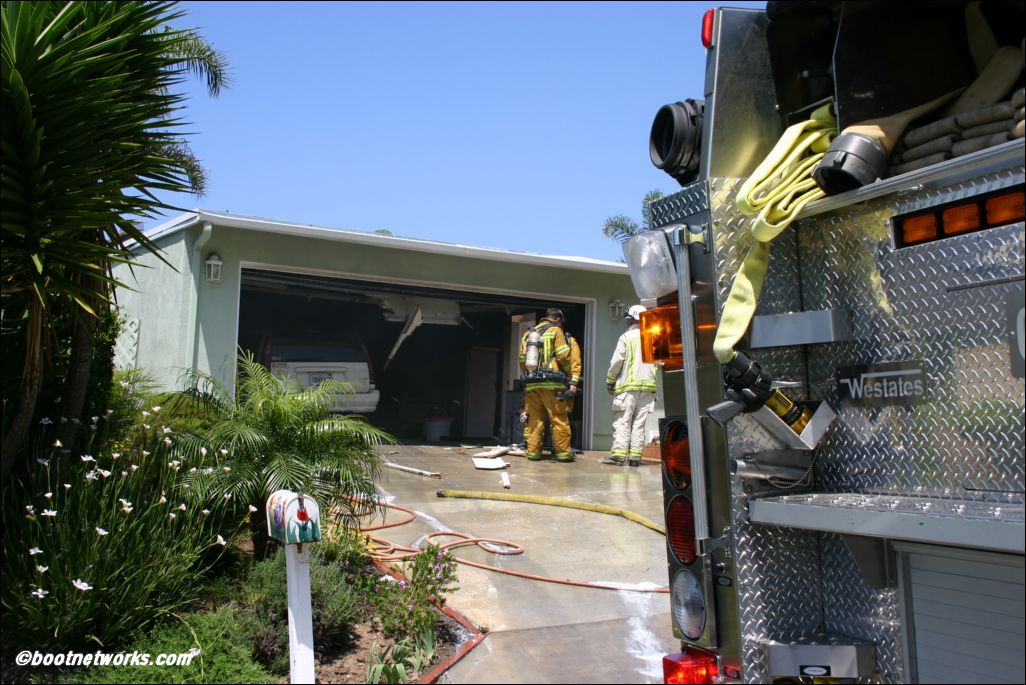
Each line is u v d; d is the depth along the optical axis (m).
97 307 5.34
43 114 4.58
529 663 4.17
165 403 6.25
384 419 17.09
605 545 6.52
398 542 6.44
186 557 4.59
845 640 2.87
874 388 2.81
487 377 15.34
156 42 5.26
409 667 4.18
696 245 3.04
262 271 10.53
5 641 4.14
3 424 4.89
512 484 9.03
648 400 10.83
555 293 12.40
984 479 2.51
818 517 2.62
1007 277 2.44
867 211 2.85
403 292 11.89
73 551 4.23
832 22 3.37
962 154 2.70
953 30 3.21
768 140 3.26
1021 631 2.37
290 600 4.01
